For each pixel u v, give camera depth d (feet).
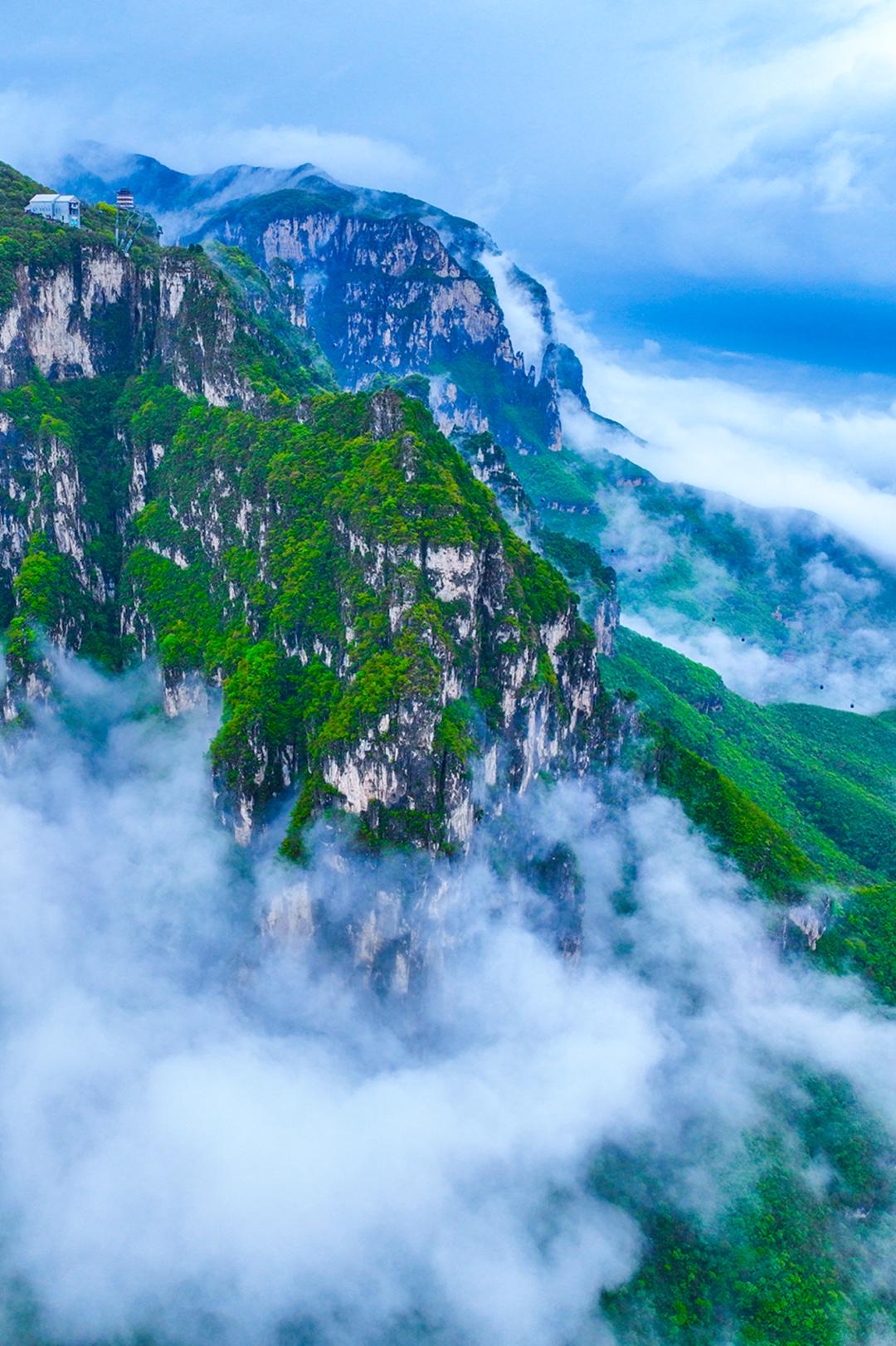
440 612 397.80
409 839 378.94
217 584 500.74
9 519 547.08
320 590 433.48
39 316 580.30
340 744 378.12
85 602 537.65
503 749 428.15
